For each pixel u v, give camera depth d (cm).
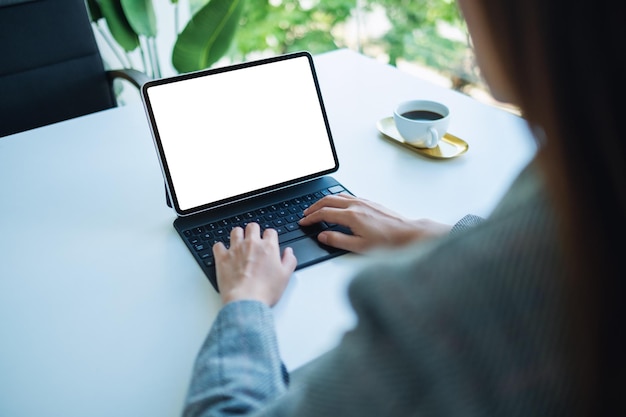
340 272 73
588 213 26
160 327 66
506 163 97
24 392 58
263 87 89
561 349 29
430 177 94
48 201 91
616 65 24
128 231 83
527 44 27
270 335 57
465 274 30
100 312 68
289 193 89
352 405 30
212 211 85
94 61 149
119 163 102
